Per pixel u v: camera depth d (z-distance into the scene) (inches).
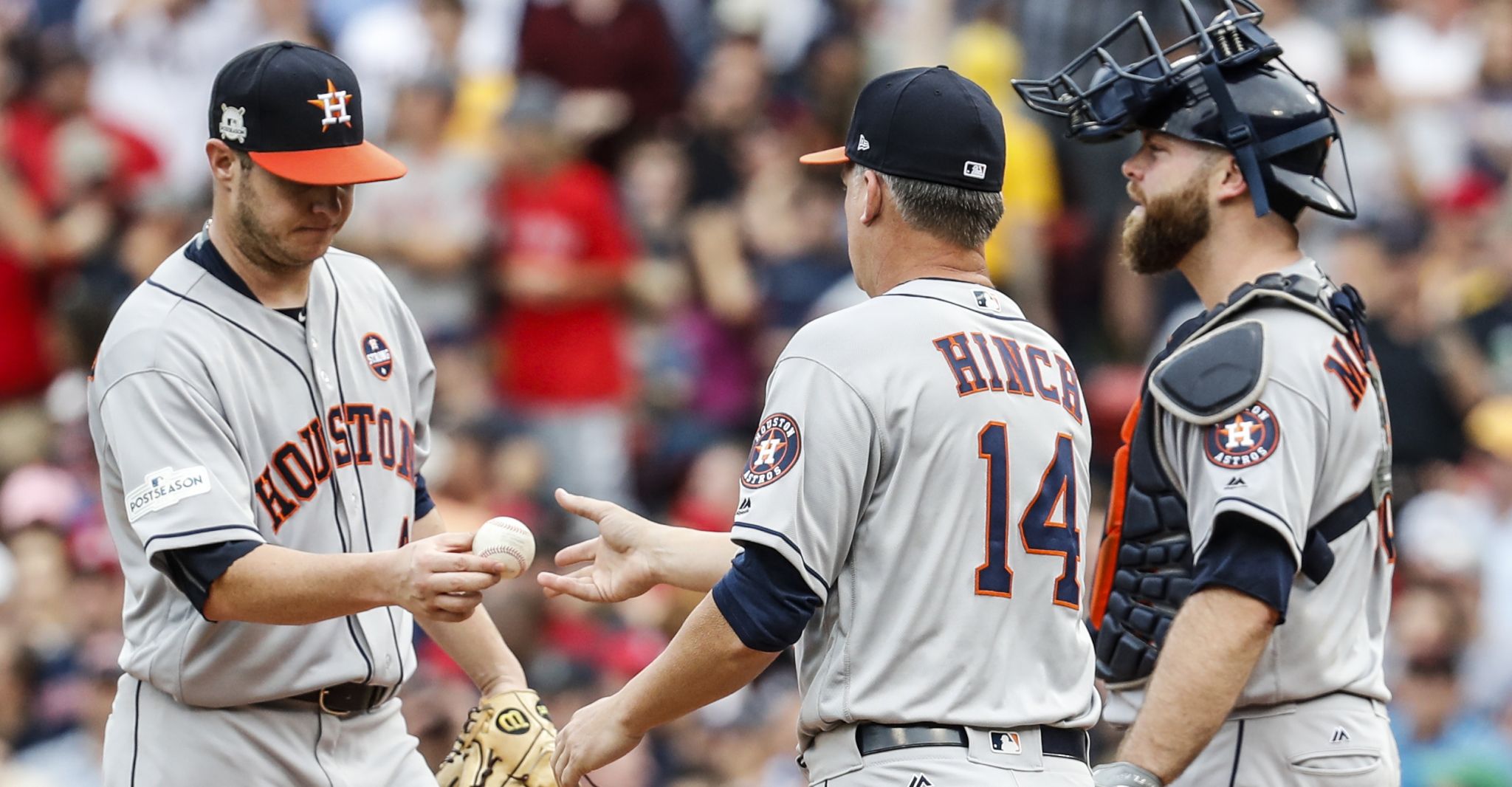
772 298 1547.7
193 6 1718.8
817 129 1665.8
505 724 646.5
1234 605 563.8
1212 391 578.9
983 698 529.7
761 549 524.4
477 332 1422.2
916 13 1684.3
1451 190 1774.1
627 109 1626.5
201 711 592.7
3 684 1211.9
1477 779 1172.5
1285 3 1862.7
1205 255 619.2
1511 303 1542.8
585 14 1630.2
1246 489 565.0
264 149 564.4
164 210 1546.5
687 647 532.4
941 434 531.2
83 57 1630.2
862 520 537.6
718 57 1696.6
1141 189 626.2
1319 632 589.9
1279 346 582.2
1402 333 1478.8
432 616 538.6
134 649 595.8
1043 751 537.0
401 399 627.8
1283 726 595.2
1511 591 1343.5
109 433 569.6
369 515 606.9
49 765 1193.4
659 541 599.5
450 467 1289.4
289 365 588.1
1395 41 1904.5
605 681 1090.1
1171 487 603.2
